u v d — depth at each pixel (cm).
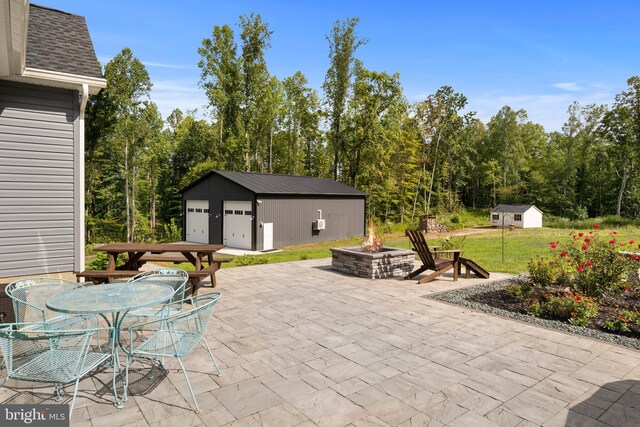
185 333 323
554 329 465
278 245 1733
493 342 421
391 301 599
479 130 4478
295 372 344
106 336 427
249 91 2639
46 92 636
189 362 365
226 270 876
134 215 2844
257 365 359
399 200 3031
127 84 2495
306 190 1892
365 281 753
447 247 1057
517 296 597
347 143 2750
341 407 284
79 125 662
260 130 2961
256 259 1050
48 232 643
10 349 251
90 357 281
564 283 649
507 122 4131
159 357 357
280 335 443
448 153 3534
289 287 697
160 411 277
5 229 608
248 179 1838
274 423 262
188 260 711
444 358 377
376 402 292
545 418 270
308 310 548
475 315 525
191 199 2055
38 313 409
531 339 430
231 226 1784
